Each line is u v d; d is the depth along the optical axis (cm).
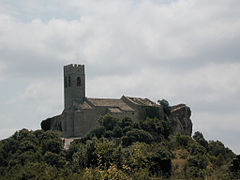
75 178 15700
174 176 18650
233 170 19175
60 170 18788
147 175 14275
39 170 17350
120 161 15612
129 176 13375
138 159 14812
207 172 19638
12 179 16775
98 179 13088
